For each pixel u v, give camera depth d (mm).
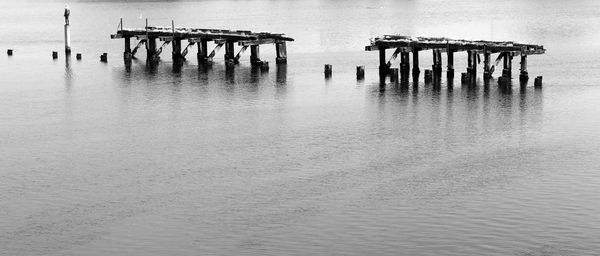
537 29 149375
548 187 49000
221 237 42438
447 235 42281
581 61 97938
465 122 64750
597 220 43938
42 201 47688
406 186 49406
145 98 76438
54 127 65312
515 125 63625
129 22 182000
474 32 147875
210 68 94188
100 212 45875
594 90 76938
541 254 40094
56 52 107250
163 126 65125
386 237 42125
